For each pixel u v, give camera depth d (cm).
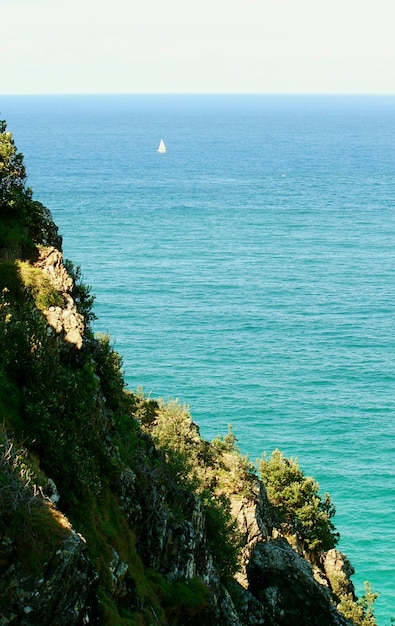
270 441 11288
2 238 3500
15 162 3747
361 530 8969
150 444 3678
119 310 16838
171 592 2975
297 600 3909
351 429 11738
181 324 16112
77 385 2938
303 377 13700
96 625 2156
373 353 15012
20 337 2753
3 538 1961
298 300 18188
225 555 3881
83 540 2103
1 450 2239
